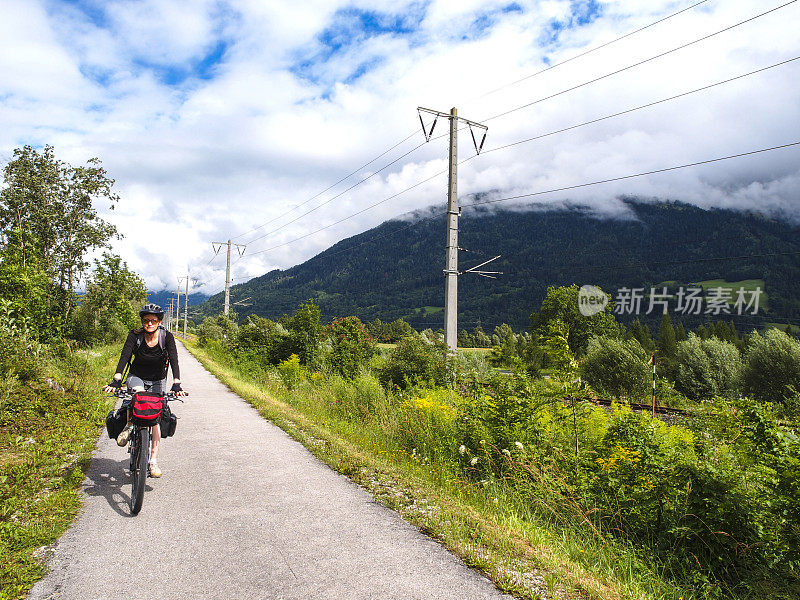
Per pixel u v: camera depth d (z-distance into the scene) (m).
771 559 4.03
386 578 3.36
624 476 5.06
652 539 4.55
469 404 7.49
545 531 4.51
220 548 3.82
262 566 3.52
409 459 7.07
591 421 6.53
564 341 6.61
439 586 3.27
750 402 5.02
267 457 6.83
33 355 10.33
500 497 5.41
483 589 3.25
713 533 4.23
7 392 8.36
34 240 20.50
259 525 4.31
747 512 4.18
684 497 4.58
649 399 20.30
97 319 31.62
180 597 3.06
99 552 3.70
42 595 3.06
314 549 3.83
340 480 5.78
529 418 6.52
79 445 7.07
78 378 13.38
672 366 23.02
